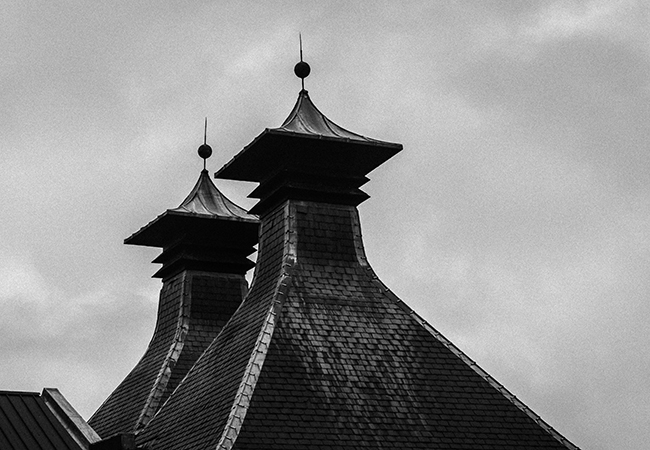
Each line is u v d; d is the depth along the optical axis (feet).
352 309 195.31
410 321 197.26
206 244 249.55
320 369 183.32
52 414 178.09
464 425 184.14
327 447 172.04
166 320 250.78
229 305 248.32
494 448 182.39
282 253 202.18
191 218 243.19
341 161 207.51
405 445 177.37
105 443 168.45
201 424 179.11
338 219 206.69
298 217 204.33
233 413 171.42
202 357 202.49
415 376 188.14
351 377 184.03
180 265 249.96
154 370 237.66
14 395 180.04
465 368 192.95
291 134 199.52
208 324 244.22
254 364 179.93
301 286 196.34
